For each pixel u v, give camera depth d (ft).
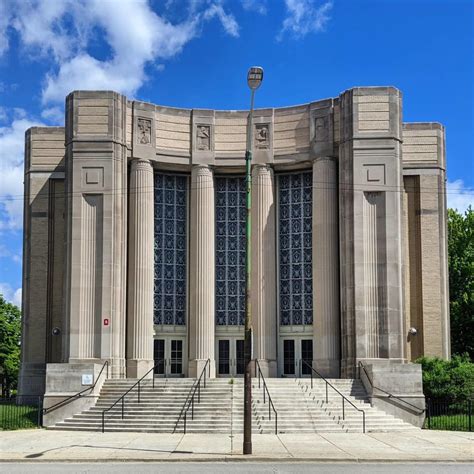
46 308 141.38
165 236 138.72
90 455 72.95
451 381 115.14
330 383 113.29
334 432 96.32
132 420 100.12
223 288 139.23
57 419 107.65
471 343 179.42
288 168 138.31
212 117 138.72
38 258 143.43
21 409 119.03
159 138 136.05
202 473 60.85
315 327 130.11
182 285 138.51
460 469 64.49
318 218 131.64
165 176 139.95
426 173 140.46
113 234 125.70
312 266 133.69
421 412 108.17
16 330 258.16
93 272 124.88
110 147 127.54
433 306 136.77
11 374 257.14
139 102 134.00
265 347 132.87
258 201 136.26
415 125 142.00
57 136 147.02
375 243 124.98
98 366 112.57
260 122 138.10
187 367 135.54
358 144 126.72
